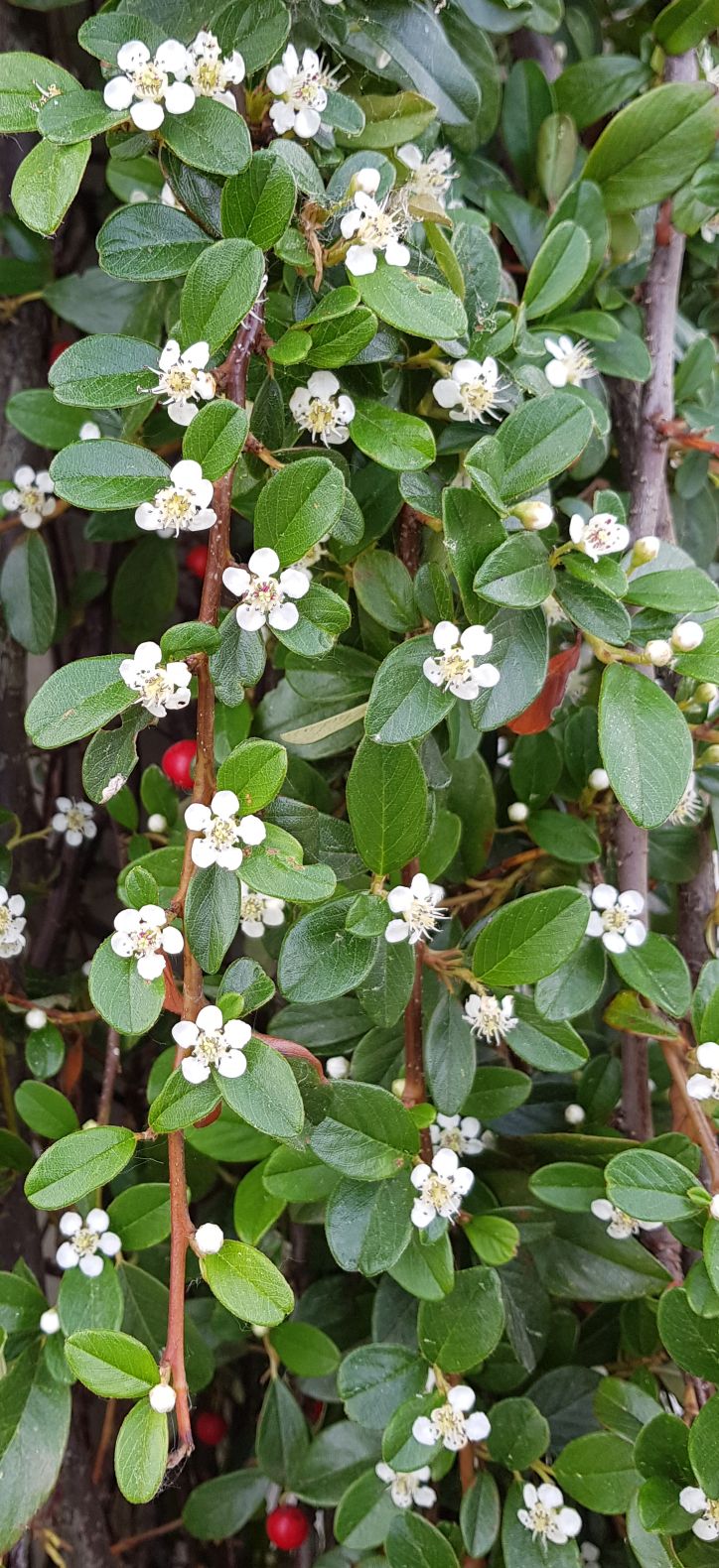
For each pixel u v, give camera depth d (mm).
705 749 170
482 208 175
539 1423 140
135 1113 219
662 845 176
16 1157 168
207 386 107
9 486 184
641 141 155
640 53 184
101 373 109
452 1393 134
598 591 118
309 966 119
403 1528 141
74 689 101
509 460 116
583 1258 156
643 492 169
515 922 129
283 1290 105
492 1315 133
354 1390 137
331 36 134
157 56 103
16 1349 150
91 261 215
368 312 111
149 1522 220
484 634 111
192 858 105
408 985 129
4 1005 181
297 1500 183
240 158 104
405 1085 143
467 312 135
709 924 175
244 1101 102
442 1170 129
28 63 110
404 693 112
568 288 149
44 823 222
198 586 246
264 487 106
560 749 170
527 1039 140
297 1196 144
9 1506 141
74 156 104
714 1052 132
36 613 185
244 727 151
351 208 114
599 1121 169
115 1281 146
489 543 114
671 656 118
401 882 137
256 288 103
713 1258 120
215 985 159
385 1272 156
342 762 171
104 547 232
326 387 122
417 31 139
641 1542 136
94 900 235
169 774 154
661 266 173
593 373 156
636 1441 130
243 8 111
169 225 113
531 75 173
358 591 135
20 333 204
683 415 181
